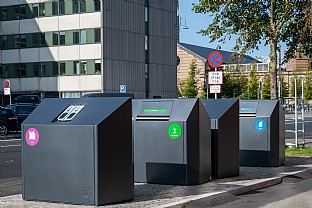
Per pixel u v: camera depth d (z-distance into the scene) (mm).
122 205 7828
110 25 46781
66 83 48000
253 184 10133
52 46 48562
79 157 7758
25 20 49875
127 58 48688
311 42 16875
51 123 8086
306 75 60750
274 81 17062
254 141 13070
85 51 46906
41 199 8109
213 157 10867
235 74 54062
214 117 10883
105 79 46344
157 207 7672
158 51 52344
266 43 17344
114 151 7902
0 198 8531
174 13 54312
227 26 16984
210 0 16516
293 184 10945
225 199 8977
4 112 26875
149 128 10203
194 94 57094
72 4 47406
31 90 49719
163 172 10047
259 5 16891
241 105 13438
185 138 9828
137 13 49719
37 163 8133
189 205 8164
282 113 13414
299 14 16297
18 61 50375
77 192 7785
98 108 8047
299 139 22688
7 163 14562
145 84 50781
